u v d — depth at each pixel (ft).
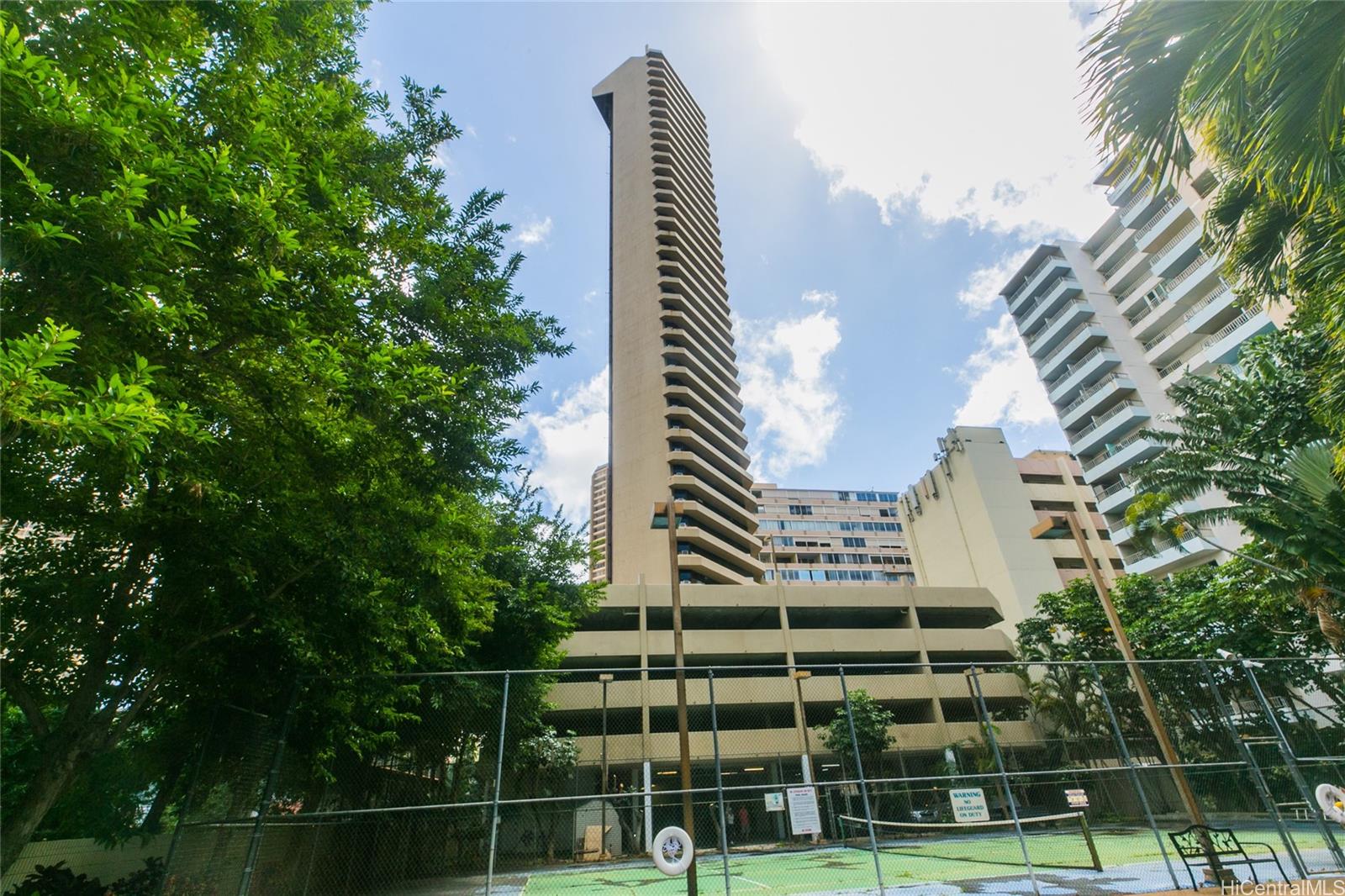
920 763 105.19
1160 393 157.38
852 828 88.02
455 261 30.91
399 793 48.08
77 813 28.22
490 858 24.84
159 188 15.35
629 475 185.78
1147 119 19.79
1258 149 20.20
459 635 42.27
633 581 167.32
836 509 340.59
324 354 19.12
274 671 28.89
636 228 235.40
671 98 271.69
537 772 75.66
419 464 26.45
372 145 28.86
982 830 80.79
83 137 13.53
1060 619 116.26
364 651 29.73
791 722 120.26
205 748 25.46
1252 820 60.54
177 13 17.20
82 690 21.40
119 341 15.38
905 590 136.56
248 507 22.79
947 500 195.62
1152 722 34.83
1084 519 187.21
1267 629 75.97
